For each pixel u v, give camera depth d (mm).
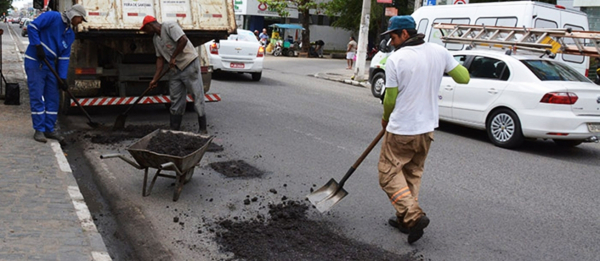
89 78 8758
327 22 44406
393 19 4438
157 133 5949
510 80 8672
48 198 4930
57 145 6789
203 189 5855
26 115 8500
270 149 7715
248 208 5355
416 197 4727
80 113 9586
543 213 5605
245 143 7988
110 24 8086
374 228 4992
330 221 5109
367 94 15781
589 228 5227
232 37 16641
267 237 4656
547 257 4527
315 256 4332
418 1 18609
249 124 9430
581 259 4516
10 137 6977
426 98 4402
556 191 6414
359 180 6441
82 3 7969
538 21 11945
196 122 9375
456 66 4504
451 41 10586
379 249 4539
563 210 5727
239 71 16266
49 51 6844
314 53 36969
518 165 7637
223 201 5523
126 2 8250
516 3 12133
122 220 5008
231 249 4414
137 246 4492
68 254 3857
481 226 5168
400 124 4395
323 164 7059
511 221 5336
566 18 12461
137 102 8234
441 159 7742
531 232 5070
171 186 5930
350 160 7320
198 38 9086
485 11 12828
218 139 8148
